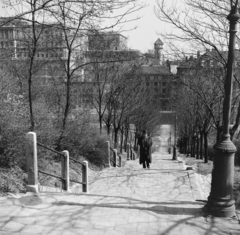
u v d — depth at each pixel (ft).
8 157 25.29
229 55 14.87
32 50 34.24
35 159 18.74
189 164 61.62
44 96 54.49
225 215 15.47
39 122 32.50
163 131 244.63
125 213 16.21
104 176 36.29
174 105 104.42
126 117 84.12
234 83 42.52
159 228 14.49
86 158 45.37
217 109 58.29
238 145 51.13
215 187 15.70
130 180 34.06
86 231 14.20
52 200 17.71
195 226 14.65
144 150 44.04
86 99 64.54
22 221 15.05
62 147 37.55
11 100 29.19
